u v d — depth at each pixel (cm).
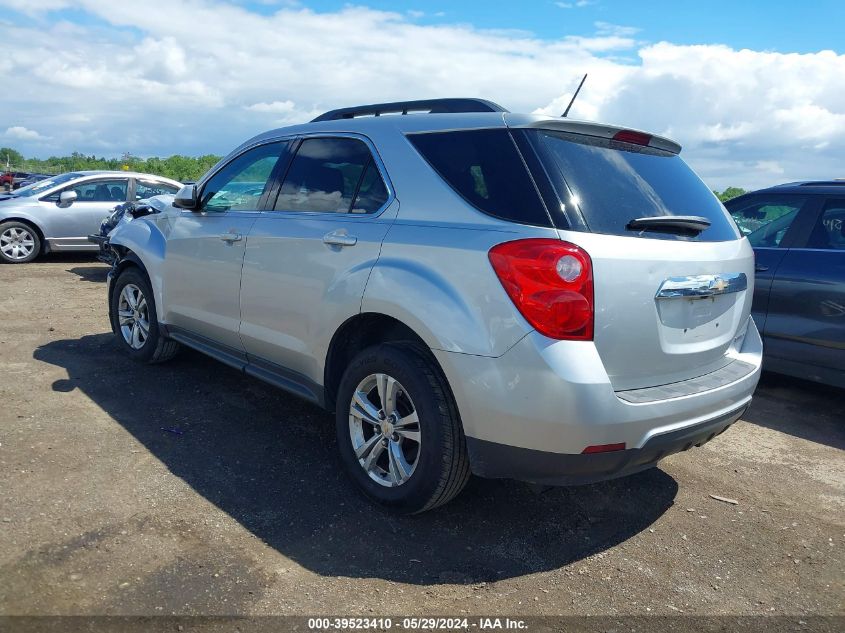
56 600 246
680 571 298
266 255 387
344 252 339
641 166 323
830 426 495
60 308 740
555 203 278
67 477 340
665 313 294
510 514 338
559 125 302
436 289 292
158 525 302
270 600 256
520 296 268
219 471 360
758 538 331
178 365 538
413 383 302
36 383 477
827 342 500
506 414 272
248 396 477
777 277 527
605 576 291
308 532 307
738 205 590
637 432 274
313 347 357
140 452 376
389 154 342
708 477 400
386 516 326
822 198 527
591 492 369
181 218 479
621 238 281
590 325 267
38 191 1112
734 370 335
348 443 342
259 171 425
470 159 309
